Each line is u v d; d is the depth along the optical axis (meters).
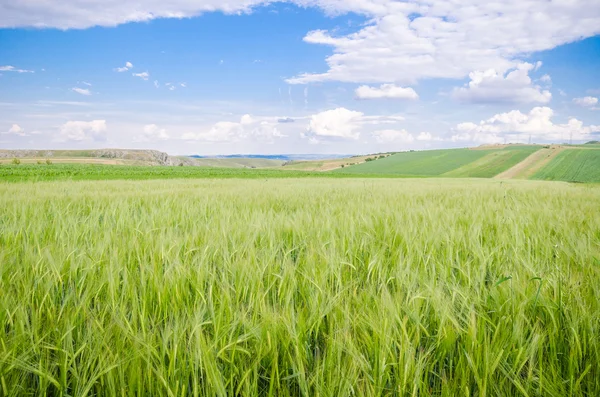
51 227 3.17
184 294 1.71
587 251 2.22
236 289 1.77
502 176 77.12
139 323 1.51
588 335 1.34
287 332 1.36
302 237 2.94
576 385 1.15
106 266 1.90
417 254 2.37
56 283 1.72
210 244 2.44
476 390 1.22
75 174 35.00
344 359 1.24
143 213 4.21
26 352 1.17
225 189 10.34
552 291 1.71
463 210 5.11
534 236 2.85
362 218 3.69
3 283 1.68
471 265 2.27
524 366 1.32
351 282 1.89
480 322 1.37
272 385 1.18
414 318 1.42
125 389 1.16
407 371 1.17
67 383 1.20
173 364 1.17
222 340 1.31
